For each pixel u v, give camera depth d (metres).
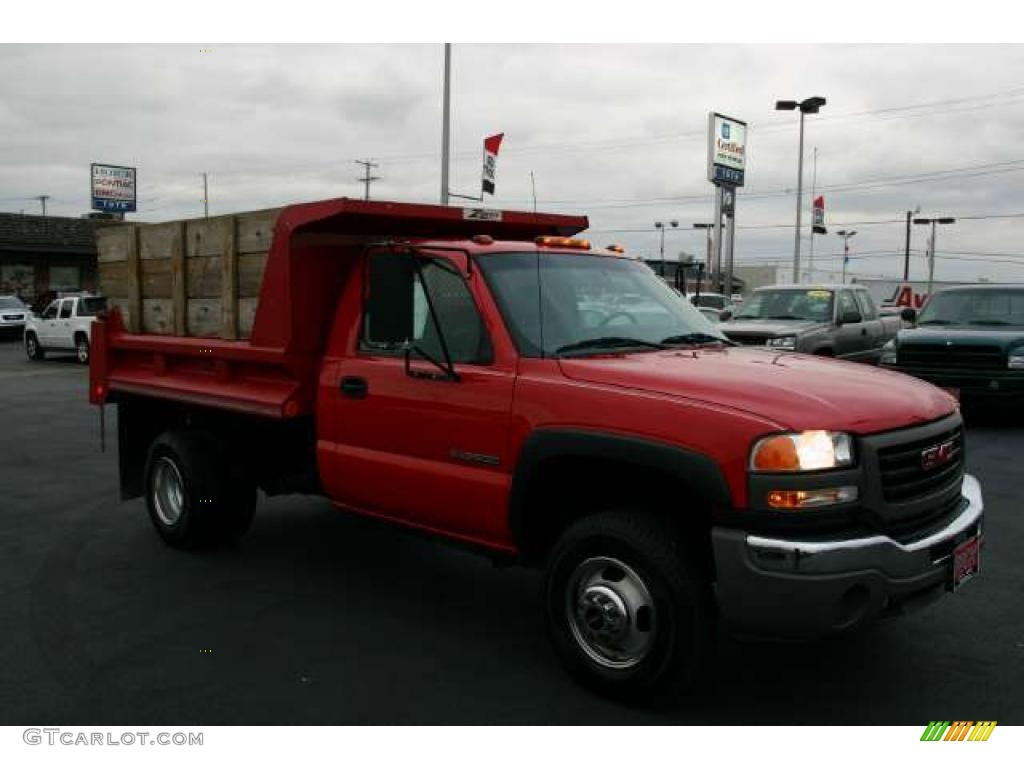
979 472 9.03
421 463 4.83
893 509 3.80
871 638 4.89
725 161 35.06
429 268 4.93
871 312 15.20
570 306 4.79
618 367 4.24
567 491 4.51
